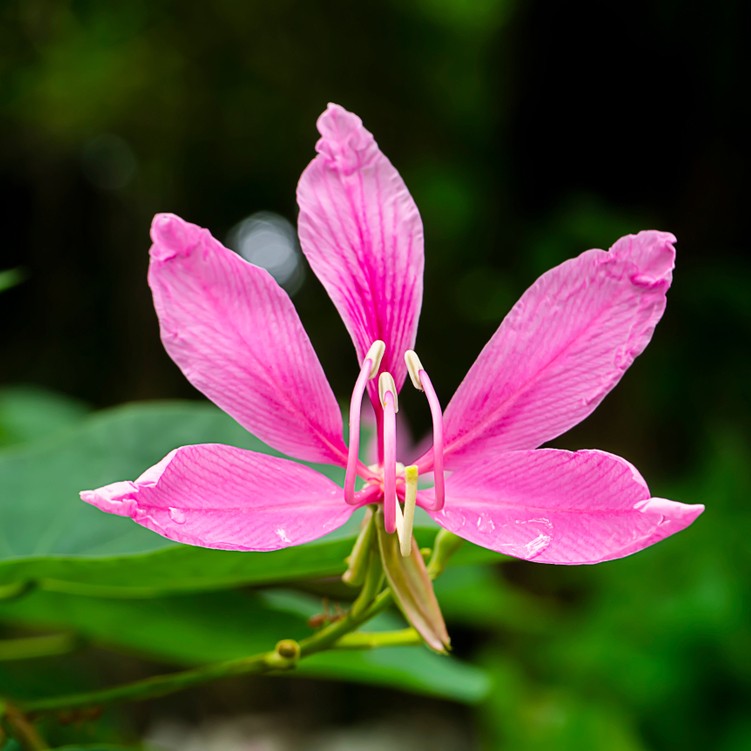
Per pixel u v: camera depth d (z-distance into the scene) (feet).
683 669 3.89
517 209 6.70
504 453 1.82
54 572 1.92
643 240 1.80
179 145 6.82
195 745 5.91
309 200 1.82
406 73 6.99
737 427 5.36
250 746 6.04
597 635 4.11
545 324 1.82
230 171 7.06
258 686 6.57
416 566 1.81
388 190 1.83
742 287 5.56
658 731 3.87
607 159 6.30
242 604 2.10
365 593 1.85
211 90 6.57
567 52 6.20
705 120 5.95
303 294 7.62
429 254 7.07
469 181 6.83
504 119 6.66
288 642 1.89
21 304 7.07
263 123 6.84
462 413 1.84
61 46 5.95
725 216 5.90
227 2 6.33
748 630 3.91
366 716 6.94
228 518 1.77
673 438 5.64
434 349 7.23
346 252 1.82
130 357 7.17
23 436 3.13
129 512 1.73
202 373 1.79
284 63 6.69
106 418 2.06
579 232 5.92
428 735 6.59
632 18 5.95
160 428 2.05
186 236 1.77
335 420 1.82
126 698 1.93
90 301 7.18
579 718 3.70
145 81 6.37
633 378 5.78
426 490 1.83
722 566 4.07
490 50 6.86
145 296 7.22
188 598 2.10
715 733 3.83
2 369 6.91
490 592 3.37
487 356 1.83
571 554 1.78
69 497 2.02
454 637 6.40
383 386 1.81
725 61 5.78
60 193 7.07
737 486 4.44
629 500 1.77
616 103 6.16
